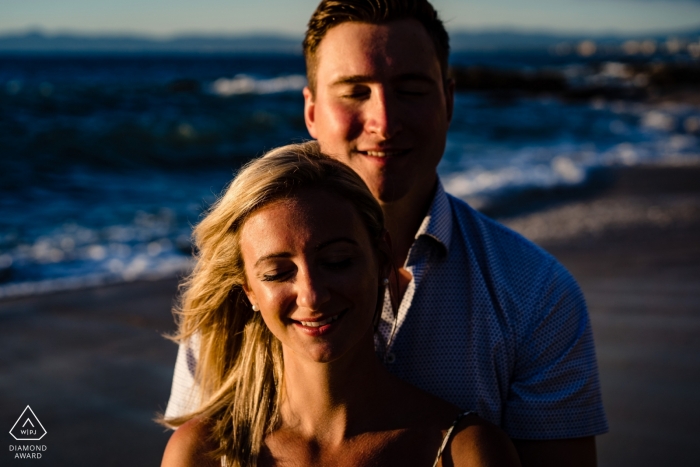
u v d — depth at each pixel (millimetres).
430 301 1989
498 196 12078
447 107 2270
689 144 21312
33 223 10633
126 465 3854
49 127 21453
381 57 1987
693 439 3938
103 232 10016
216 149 21016
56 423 4316
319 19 2109
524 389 1926
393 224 2105
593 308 6102
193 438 1817
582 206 11219
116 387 4863
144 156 18969
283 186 1640
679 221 9727
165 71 83562
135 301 6844
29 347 5578
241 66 108750
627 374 4766
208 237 1820
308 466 1706
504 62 124938
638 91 47594
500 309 1954
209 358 1996
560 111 37219
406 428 1710
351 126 2051
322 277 1594
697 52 165250
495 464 1624
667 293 6492
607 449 3832
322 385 1704
